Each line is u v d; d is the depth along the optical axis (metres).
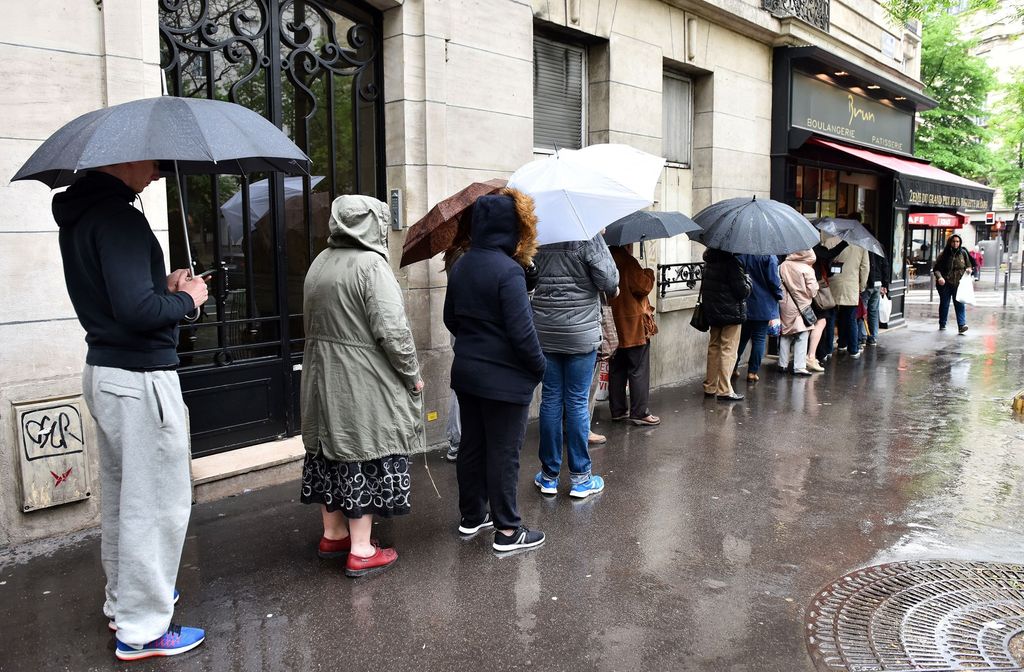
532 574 3.87
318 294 3.68
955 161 24.73
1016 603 3.56
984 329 14.26
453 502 4.90
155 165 3.17
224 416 5.27
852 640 3.25
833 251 9.51
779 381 9.03
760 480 5.37
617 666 3.06
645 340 6.80
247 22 5.33
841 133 12.25
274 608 3.51
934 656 3.12
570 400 4.88
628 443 6.31
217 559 4.02
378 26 6.09
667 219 6.39
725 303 7.67
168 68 4.92
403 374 3.70
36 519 4.14
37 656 3.10
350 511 3.71
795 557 4.09
